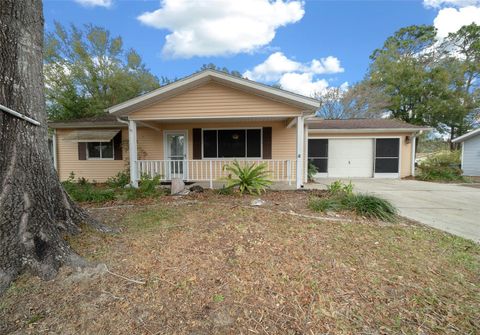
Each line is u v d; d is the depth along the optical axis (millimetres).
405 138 11898
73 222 3098
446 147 23562
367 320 1860
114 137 10227
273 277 2398
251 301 2059
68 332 1735
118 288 2182
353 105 23000
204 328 1777
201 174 8945
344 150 12109
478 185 9531
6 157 2475
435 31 20969
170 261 2656
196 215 4414
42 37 2842
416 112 18672
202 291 2172
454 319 1868
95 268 2428
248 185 6680
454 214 5074
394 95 19906
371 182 10398
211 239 3252
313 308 1984
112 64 19672
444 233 3812
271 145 9531
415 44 21422
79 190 6559
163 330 1753
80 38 18422
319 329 1774
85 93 19000
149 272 2434
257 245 3100
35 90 2695
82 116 18062
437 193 7660
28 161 2586
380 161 11977
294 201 5742
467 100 17969
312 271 2523
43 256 2406
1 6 2443
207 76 7293
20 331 1747
